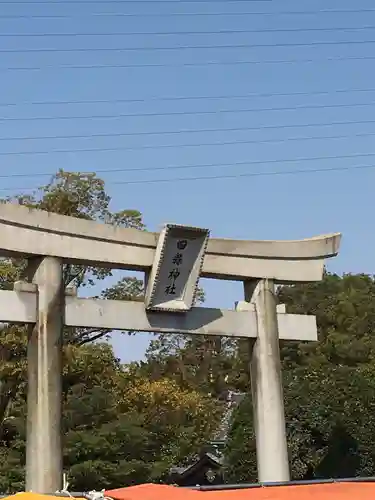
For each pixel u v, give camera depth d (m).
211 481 39.41
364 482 14.84
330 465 34.19
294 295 67.19
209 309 18.53
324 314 61.31
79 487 30.64
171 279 17.61
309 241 20.09
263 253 19.38
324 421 34.09
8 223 15.74
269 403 18.69
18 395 36.28
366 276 68.81
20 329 35.47
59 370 15.91
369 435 33.44
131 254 17.42
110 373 40.94
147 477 32.75
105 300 17.06
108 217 38.19
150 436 36.84
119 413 38.50
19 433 33.03
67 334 38.44
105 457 32.25
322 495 12.89
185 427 42.78
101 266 17.48
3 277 35.66
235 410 39.28
